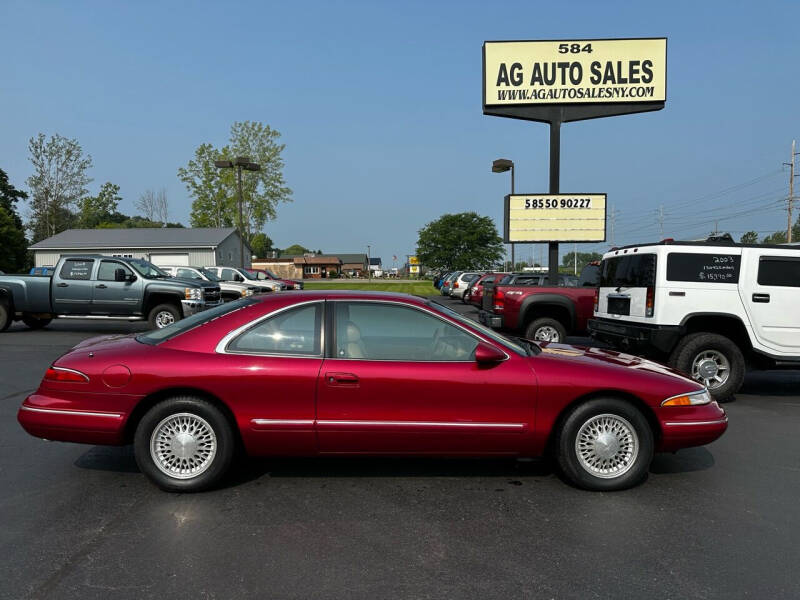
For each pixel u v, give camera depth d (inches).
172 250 1721.2
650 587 108.7
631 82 573.3
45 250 1696.6
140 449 151.3
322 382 150.6
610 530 134.5
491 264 3006.9
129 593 104.7
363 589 107.1
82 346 170.6
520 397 153.9
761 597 105.3
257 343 155.6
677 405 157.6
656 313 273.1
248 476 168.9
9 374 327.3
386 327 160.6
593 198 579.5
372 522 137.6
